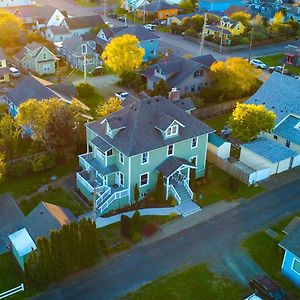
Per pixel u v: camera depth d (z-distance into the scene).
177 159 46.81
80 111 56.22
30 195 47.75
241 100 72.12
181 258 38.91
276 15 120.56
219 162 53.28
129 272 37.22
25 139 58.59
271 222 43.94
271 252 39.88
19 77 82.44
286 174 52.62
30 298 34.53
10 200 46.88
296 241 36.00
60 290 35.31
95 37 97.94
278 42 112.00
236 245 40.66
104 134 46.69
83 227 35.97
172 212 44.62
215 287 35.88
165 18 128.88
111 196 44.34
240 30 109.94
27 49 85.44
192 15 122.00
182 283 36.19
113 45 77.38
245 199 47.53
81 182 47.47
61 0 150.12
